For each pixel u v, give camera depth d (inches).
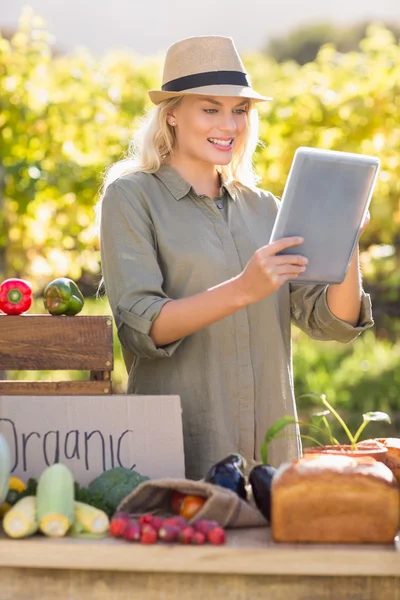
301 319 119.9
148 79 421.7
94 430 96.0
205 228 113.5
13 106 349.1
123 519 82.0
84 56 409.4
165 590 79.8
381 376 382.6
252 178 124.2
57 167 348.2
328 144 359.3
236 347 111.9
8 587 80.6
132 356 118.6
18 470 95.5
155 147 115.7
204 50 111.9
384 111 356.2
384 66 369.7
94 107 363.9
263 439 113.0
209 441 110.2
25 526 80.5
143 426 96.2
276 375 114.3
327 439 313.0
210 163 117.0
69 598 80.3
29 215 355.9
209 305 98.3
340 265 98.7
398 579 79.2
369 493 80.0
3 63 354.9
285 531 80.2
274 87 408.2
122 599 79.9
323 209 94.3
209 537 79.9
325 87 373.7
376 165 93.7
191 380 110.9
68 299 104.1
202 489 84.5
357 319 116.3
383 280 458.0
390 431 325.7
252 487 86.1
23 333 102.0
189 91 110.7
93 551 78.8
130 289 106.4
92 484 90.2
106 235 110.7
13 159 350.0
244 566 78.1
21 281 104.5
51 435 96.0
